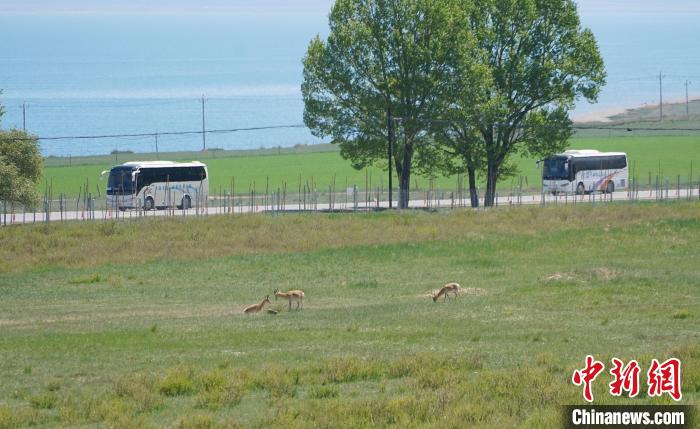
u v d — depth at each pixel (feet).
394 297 271.28
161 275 319.06
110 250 359.05
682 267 304.91
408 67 477.36
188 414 131.54
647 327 200.13
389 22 478.18
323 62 479.82
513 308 234.99
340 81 476.54
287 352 176.86
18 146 439.63
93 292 288.51
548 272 309.22
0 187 416.87
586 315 219.82
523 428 121.80
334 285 297.53
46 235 374.02
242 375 152.05
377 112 476.54
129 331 209.67
